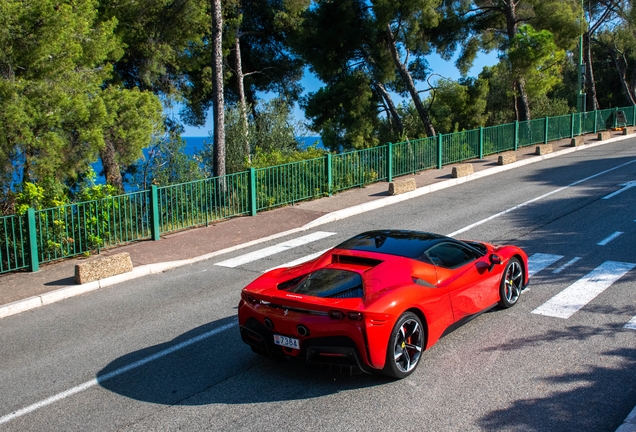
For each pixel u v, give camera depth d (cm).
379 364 557
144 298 955
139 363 678
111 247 1309
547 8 2917
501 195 1694
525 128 2700
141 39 2397
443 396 551
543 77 2983
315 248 1243
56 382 639
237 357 680
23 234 1222
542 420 499
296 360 591
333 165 1839
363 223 1464
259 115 2672
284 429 506
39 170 1408
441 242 699
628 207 1391
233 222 1523
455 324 667
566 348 648
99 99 1546
